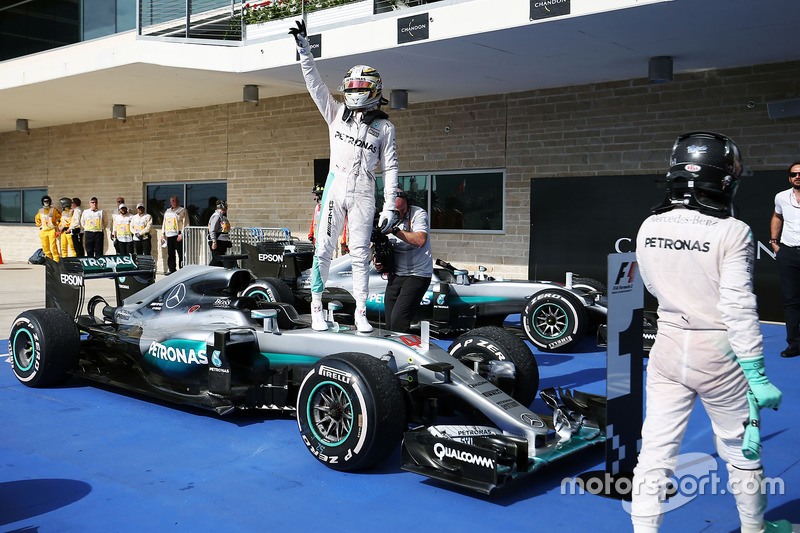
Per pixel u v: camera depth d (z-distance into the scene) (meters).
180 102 15.45
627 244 10.84
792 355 6.88
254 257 9.07
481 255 12.47
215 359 4.57
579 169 11.34
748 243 2.36
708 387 2.44
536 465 3.48
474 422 4.02
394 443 3.66
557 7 7.93
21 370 5.59
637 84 10.75
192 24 13.06
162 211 17.03
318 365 3.84
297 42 4.30
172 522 3.15
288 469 3.83
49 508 3.29
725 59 9.55
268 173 14.98
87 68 12.67
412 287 5.24
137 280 6.33
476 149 12.43
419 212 5.24
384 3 10.27
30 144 19.67
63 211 16.80
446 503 3.38
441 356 4.18
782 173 9.45
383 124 4.38
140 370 5.31
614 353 3.31
